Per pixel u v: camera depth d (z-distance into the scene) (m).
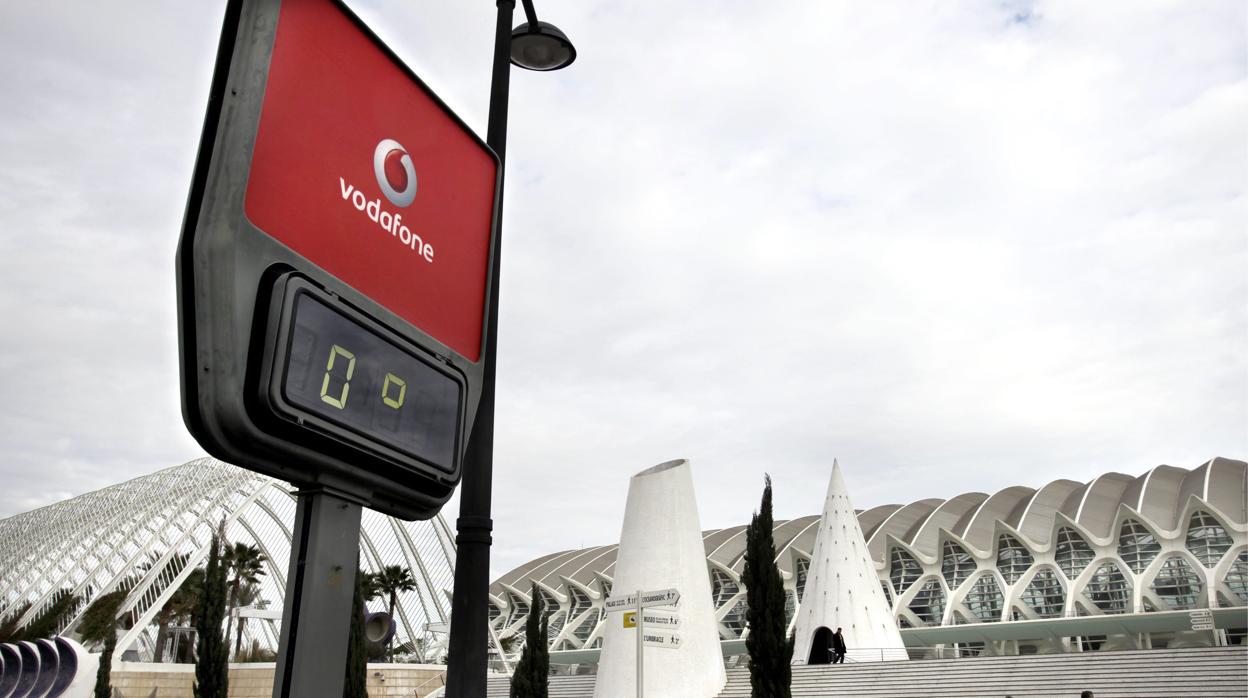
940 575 61.78
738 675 31.23
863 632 37.75
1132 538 55.22
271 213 3.02
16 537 73.56
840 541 40.56
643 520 27.83
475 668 4.60
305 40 3.29
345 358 3.25
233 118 2.92
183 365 2.74
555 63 7.05
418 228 3.92
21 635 54.12
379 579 56.19
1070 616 53.19
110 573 59.28
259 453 2.93
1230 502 53.00
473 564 4.78
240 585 54.81
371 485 3.45
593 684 36.72
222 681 26.69
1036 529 61.22
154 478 71.56
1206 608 48.47
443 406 3.90
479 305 4.42
